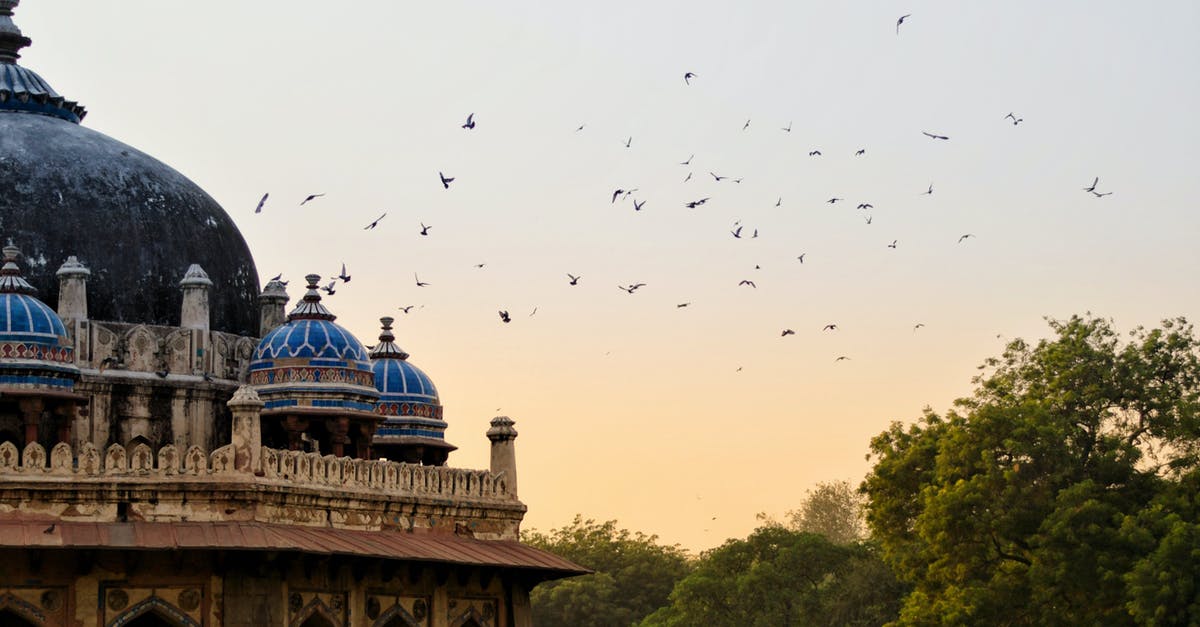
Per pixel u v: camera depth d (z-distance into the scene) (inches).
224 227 1723.7
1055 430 2126.0
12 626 1346.0
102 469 1379.2
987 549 2149.4
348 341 1608.0
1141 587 1942.7
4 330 1437.0
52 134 1663.4
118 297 1598.2
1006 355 2379.4
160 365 1587.1
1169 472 2172.7
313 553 1387.8
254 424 1425.9
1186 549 1957.4
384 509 1565.0
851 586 2947.8
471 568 1622.8
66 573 1350.9
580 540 4367.6
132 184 1653.5
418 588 1595.7
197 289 1611.7
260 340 1669.5
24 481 1347.2
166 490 1386.6
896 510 2356.1
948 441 2193.7
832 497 5147.6
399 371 1870.1
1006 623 2108.8
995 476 2118.6
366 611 1528.1
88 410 1535.4
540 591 4089.6
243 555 1382.9
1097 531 2034.9
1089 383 2241.6
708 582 3120.1
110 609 1360.7
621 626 4037.9
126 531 1357.0
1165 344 2269.9
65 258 1584.6
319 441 1619.1
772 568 3088.1
